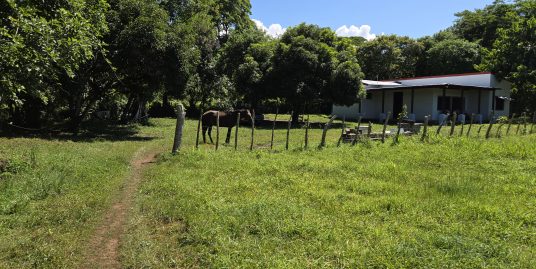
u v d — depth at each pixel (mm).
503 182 8711
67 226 6188
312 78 27406
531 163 10430
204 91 36719
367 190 7988
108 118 31562
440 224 6023
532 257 4848
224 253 5051
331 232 5613
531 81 31531
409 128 18078
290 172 9672
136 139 18062
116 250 5500
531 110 32656
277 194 7695
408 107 32656
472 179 8938
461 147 12883
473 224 5992
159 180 9039
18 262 5016
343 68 26891
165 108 39500
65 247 5438
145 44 17938
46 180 8453
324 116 39938
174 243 5547
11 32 7910
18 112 19906
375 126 26484
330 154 12281
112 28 17812
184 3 29094
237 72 29000
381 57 50500
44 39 8023
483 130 19656
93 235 5992
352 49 31406
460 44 44312
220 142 16953
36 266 4934
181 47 19203
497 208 6598
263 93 28812
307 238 5504
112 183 8938
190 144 15758
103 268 4984
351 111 37156
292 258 4887
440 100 31172
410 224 6031
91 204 7254
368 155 12047
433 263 4641
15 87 8094
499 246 5066
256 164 10562
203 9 37219
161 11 19422
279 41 29750
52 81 16984
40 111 21375
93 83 21031
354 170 10023
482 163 10562
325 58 27609
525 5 37375
